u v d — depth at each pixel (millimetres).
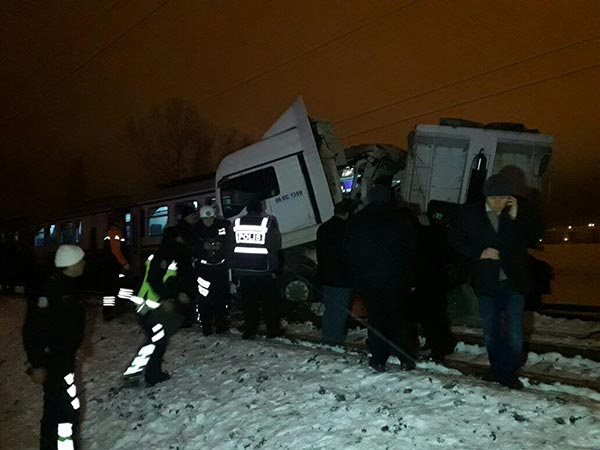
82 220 21203
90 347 8789
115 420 5812
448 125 9367
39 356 4863
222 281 8297
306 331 8828
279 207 10797
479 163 9023
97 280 19312
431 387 4879
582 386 5059
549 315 10000
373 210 5488
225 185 11719
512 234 4801
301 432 4516
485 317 5000
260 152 11117
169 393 6102
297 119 10656
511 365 4898
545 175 9133
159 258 6395
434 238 6914
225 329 8453
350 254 5555
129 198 18484
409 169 9539
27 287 18188
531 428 4039
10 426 6570
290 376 5715
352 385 5246
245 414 5094
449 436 4059
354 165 11078
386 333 5570
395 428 4289
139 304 6465
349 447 4129
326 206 10320
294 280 11000
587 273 20328
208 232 8188
